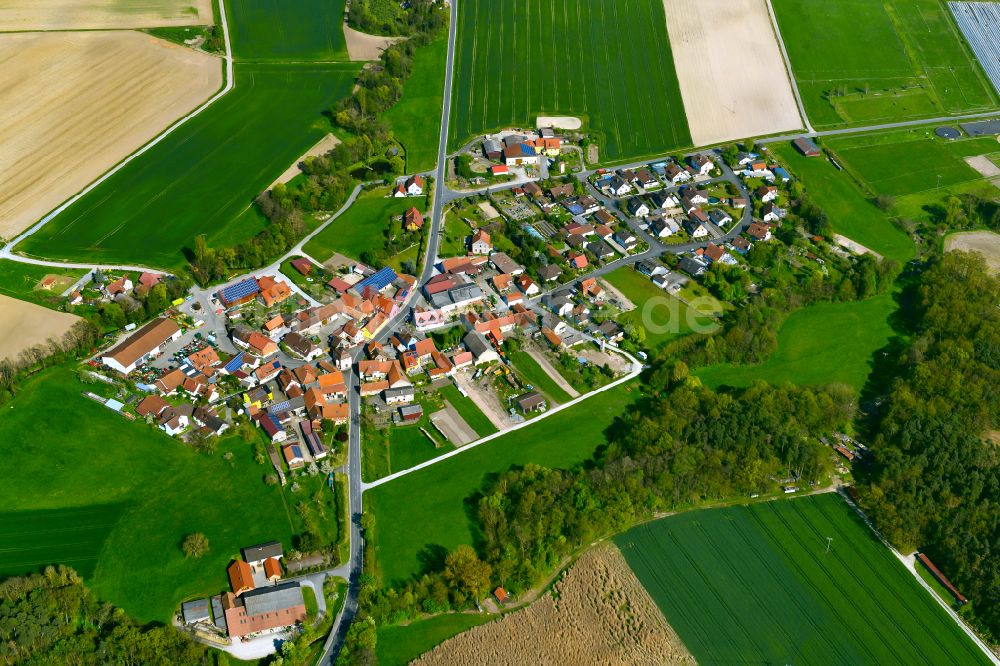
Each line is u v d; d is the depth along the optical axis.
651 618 163.88
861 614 166.38
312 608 161.50
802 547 178.25
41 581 160.12
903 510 181.00
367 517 175.75
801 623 164.38
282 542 172.75
